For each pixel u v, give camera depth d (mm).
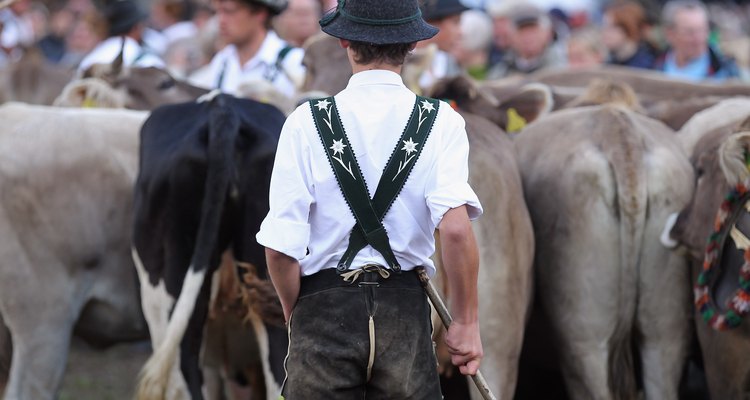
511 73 17375
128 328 9469
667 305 8430
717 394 8344
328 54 11086
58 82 17281
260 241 5684
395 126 5730
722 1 29875
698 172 8414
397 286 5742
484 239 7934
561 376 9656
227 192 7688
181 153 7734
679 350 8523
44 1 24922
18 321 8898
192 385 7637
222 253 7816
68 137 9141
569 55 17422
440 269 7672
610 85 9906
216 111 7738
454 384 8789
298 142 5738
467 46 17688
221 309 8078
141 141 8406
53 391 9016
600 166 8281
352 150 5695
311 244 5777
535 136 9070
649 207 8344
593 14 25422
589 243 8312
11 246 8875
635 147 8359
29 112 9297
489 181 7988
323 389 5691
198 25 21641
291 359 5793
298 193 5668
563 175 8461
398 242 5723
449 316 5801
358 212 5672
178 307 7387
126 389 12883
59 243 8992
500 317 7934
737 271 7801
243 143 7816
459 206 5590
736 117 9820
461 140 5797
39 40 23953
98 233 9141
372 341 5660
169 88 11875
